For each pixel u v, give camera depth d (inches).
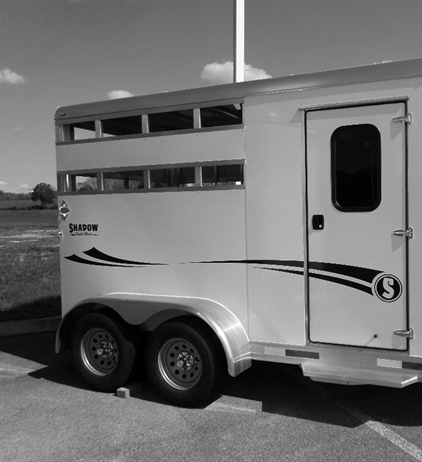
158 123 190.1
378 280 149.0
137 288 189.0
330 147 153.6
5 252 565.6
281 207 161.6
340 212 153.2
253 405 169.0
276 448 138.4
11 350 252.1
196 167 174.6
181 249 179.3
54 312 311.1
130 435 150.5
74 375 209.9
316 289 157.9
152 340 173.5
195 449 140.3
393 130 144.9
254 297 167.5
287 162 160.1
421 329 144.1
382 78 145.1
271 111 161.5
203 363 164.6
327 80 152.5
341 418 156.3
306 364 159.3
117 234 192.1
